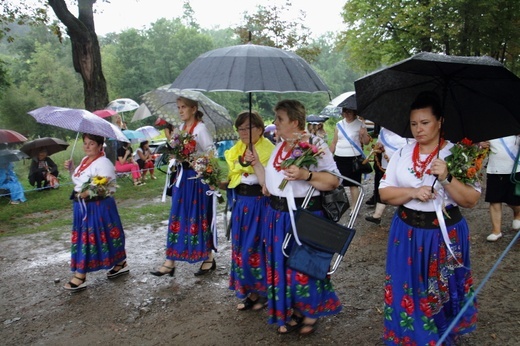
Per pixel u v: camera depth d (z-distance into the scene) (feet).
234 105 151.64
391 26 52.75
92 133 13.96
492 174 16.99
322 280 10.68
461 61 7.25
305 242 10.39
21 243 20.76
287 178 10.19
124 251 15.58
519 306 12.17
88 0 37.63
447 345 9.26
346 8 56.75
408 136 10.20
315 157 10.25
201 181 14.43
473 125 9.66
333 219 10.77
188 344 11.39
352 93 23.12
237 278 12.42
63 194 33.73
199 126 14.53
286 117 10.65
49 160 36.01
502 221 19.95
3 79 62.03
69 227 23.49
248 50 10.34
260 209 12.11
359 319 12.18
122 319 12.84
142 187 34.99
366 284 14.42
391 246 9.38
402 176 9.18
